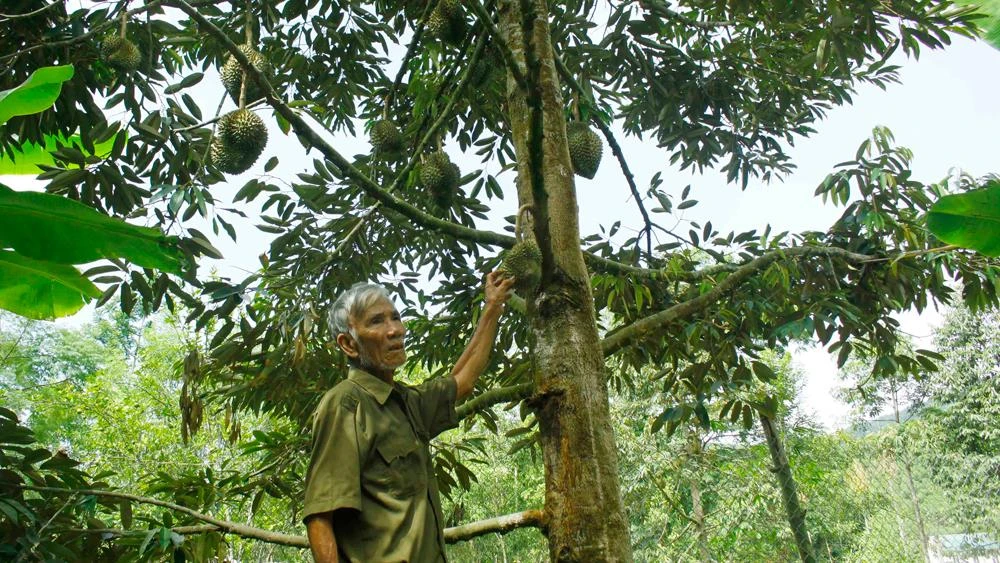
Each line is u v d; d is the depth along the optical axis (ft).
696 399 13.88
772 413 14.60
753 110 20.18
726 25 18.42
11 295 8.23
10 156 12.02
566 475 8.35
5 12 13.11
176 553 11.41
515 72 7.77
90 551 11.12
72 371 68.64
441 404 8.48
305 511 6.69
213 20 17.39
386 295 8.21
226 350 14.55
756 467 21.83
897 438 21.43
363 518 6.87
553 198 9.93
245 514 35.94
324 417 7.16
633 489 23.89
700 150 20.89
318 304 15.99
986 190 6.82
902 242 16.99
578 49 17.28
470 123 17.51
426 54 15.99
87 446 43.16
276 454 14.34
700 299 13.25
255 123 10.93
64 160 11.69
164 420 45.65
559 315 9.17
